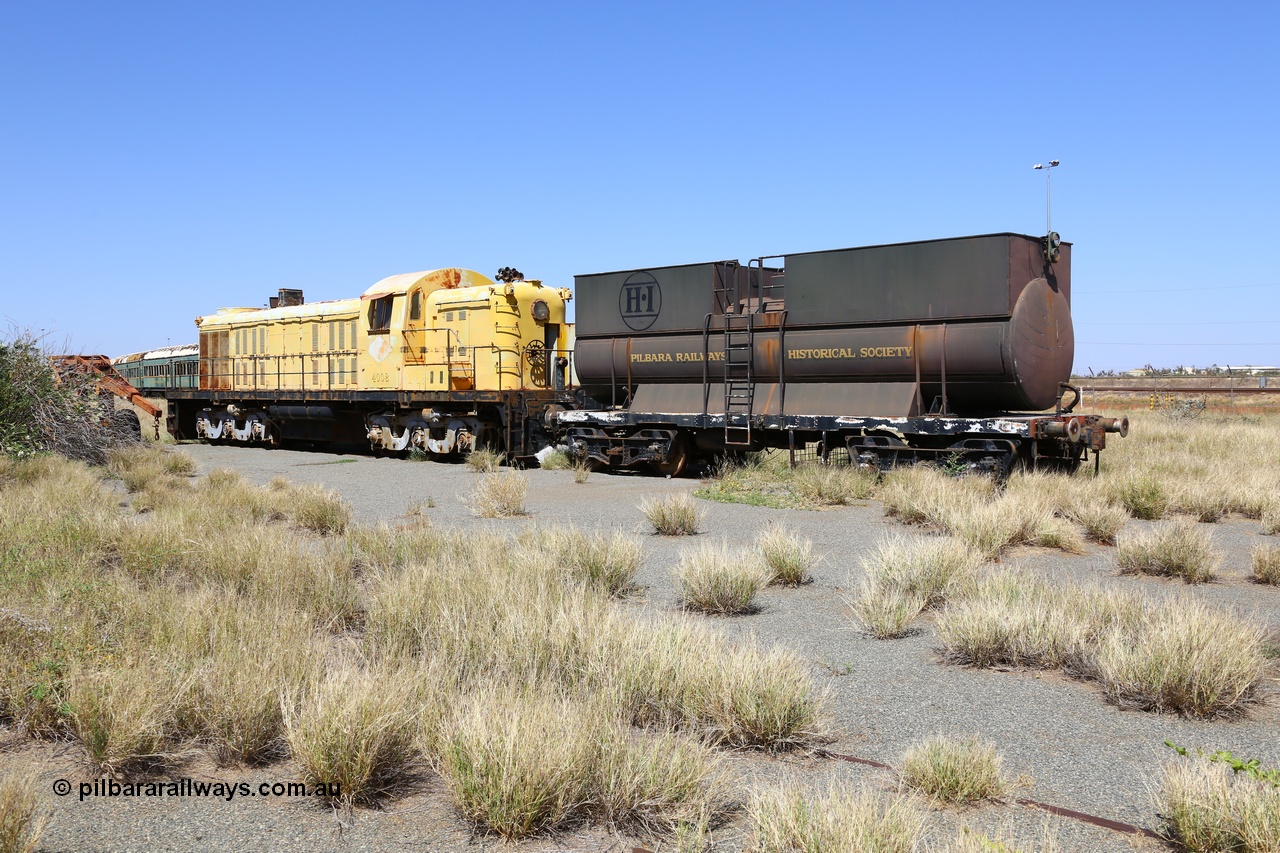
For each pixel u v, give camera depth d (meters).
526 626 6.58
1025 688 6.45
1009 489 14.03
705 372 19.19
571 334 24.48
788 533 12.30
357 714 4.91
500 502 14.28
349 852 4.23
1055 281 16.64
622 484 18.55
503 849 4.27
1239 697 6.05
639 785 4.60
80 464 18.31
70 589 7.39
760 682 5.61
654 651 6.11
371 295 26.36
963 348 15.89
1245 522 13.43
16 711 5.55
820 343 17.47
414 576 8.12
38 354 20.77
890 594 8.42
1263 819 4.03
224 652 5.98
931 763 4.77
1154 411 36.44
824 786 4.82
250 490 15.07
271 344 30.30
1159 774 4.99
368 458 25.61
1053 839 4.10
